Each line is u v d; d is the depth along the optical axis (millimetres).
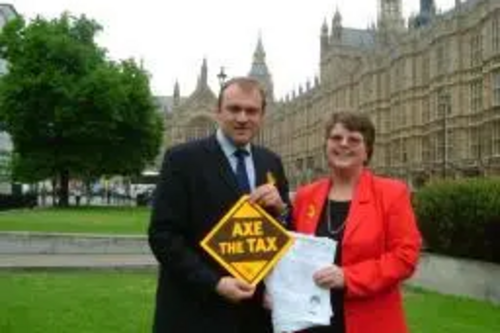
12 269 20375
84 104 67812
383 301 6414
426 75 82062
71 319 12836
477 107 70938
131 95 71188
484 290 15680
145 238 25703
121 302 14781
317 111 126750
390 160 92375
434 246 18000
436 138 78250
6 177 84938
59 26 69500
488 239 15930
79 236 25578
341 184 6766
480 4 69375
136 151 73938
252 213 6137
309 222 6703
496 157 65875
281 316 6223
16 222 36406
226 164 6344
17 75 67688
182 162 6297
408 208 6539
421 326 12461
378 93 96812
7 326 12039
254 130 6391
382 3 118562
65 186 73312
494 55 66250
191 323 6086
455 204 16750
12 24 69062
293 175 138875
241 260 6051
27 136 69125
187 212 6254
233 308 6145
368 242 6387
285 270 6277
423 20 98062
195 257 6059
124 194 112688
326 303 6242
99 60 71312
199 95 162625
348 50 120312
